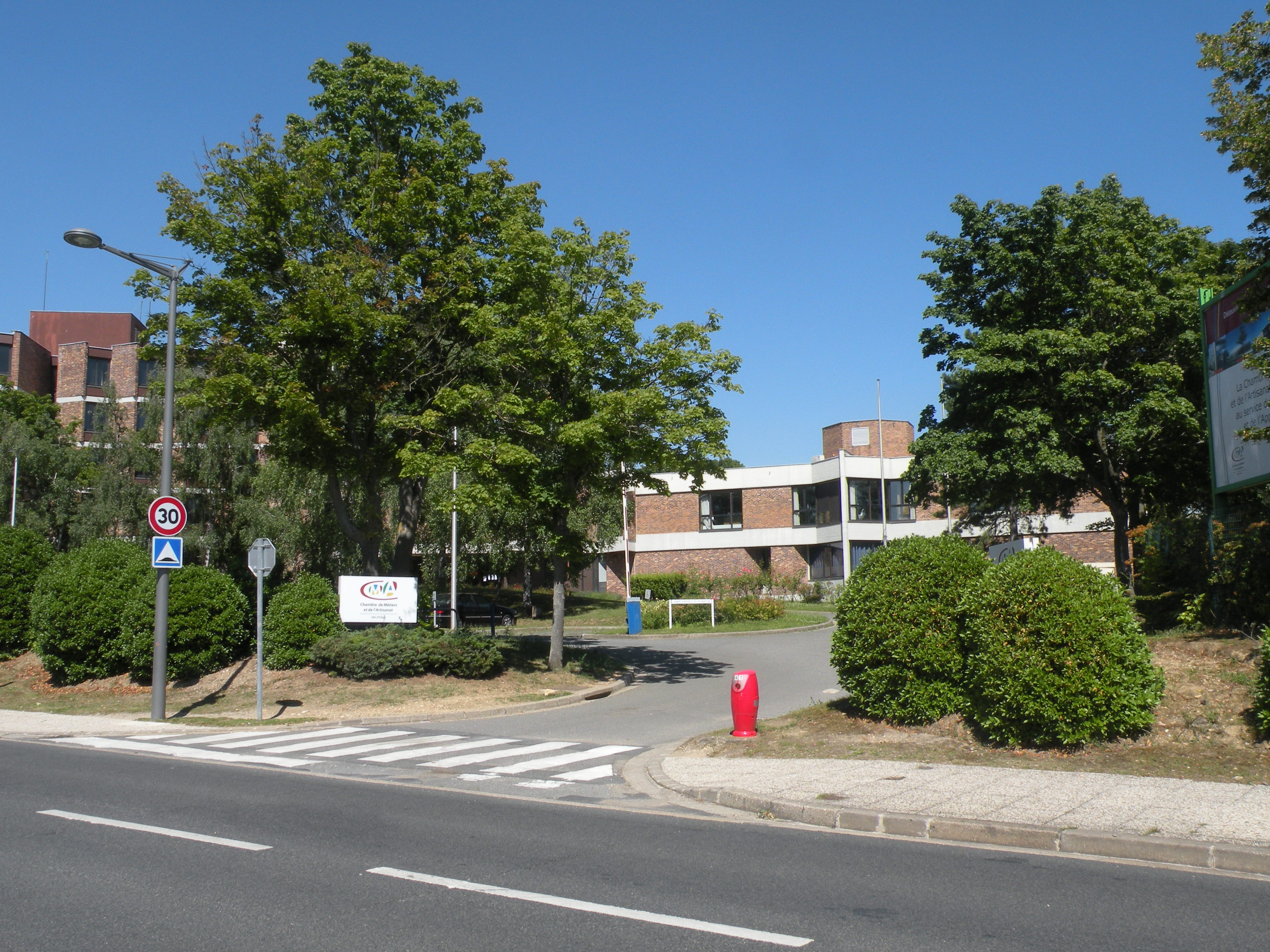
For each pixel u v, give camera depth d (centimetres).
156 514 1647
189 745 1358
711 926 549
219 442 3234
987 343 1981
